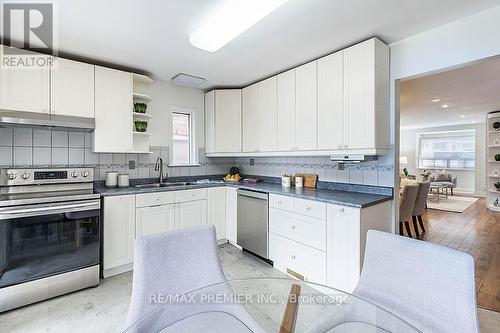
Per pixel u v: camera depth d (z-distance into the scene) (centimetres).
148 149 333
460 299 104
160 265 127
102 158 305
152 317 112
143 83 331
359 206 201
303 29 212
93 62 280
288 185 317
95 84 268
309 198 239
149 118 338
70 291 224
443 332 106
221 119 372
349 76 238
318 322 123
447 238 377
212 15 186
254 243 301
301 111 282
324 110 259
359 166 270
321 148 262
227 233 346
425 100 480
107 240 251
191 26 205
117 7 178
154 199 282
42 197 218
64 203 221
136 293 119
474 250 329
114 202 255
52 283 215
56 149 274
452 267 108
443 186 718
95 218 238
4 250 197
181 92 372
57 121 236
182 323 116
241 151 362
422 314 113
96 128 268
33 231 208
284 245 265
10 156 249
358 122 231
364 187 265
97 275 238
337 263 217
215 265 140
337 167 289
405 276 121
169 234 133
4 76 222
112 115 278
